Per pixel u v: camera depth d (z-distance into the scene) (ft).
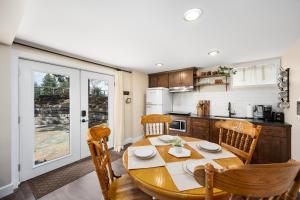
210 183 2.07
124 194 4.22
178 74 13.57
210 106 12.64
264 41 7.30
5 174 6.52
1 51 6.42
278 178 1.98
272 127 8.43
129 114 14.17
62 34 6.57
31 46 7.55
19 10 4.23
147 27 5.93
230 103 11.73
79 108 10.14
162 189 2.87
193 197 2.69
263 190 2.01
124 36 6.76
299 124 7.21
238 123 5.71
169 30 6.17
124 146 13.16
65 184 7.29
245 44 7.70
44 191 6.74
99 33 6.46
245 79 11.12
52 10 4.80
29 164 7.72
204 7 4.64
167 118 7.74
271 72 10.20
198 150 4.87
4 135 6.52
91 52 8.95
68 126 9.56
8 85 6.62
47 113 8.55
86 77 10.57
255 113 10.39
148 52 8.95
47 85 8.53
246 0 4.29
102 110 11.77
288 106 8.36
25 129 7.59
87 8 4.71
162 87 13.78
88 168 8.91
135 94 14.42
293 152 7.81
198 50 8.59
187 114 12.81
